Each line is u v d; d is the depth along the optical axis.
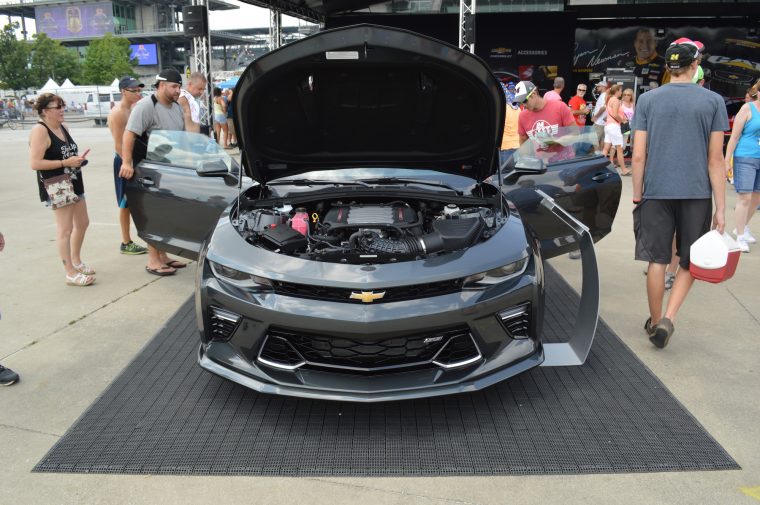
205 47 10.05
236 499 2.23
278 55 2.92
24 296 4.44
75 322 3.95
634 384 3.05
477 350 2.67
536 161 3.74
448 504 2.20
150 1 115.69
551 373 3.19
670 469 2.38
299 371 2.68
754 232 6.24
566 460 2.44
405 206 3.42
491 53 16.44
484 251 2.72
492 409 2.84
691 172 3.23
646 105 3.34
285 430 2.68
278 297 2.61
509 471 2.37
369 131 3.50
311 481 2.33
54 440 2.62
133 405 2.88
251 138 3.37
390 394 2.58
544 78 16.38
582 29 16.08
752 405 2.86
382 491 2.27
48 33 115.38
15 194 8.80
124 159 4.46
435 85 3.15
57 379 3.18
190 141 4.21
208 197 3.97
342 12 16.31
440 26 16.42
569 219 3.24
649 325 3.61
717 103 3.19
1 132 23.48
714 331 3.75
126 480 2.34
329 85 3.18
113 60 72.31
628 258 5.39
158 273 4.92
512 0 15.83
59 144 4.41
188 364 3.32
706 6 14.78
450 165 3.69
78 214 4.68
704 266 3.15
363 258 2.77
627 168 11.15
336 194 3.49
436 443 2.57
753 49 15.04
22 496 2.25
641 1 15.23
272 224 3.08
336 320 2.52
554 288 4.57
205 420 2.76
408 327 2.52
